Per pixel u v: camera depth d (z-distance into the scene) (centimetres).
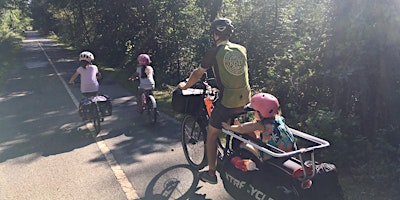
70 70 1875
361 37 499
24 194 460
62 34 5122
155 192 457
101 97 729
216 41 417
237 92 408
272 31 959
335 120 498
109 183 486
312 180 332
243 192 361
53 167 548
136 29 1842
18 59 2586
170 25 1611
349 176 464
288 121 618
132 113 887
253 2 1061
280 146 356
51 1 3117
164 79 1463
